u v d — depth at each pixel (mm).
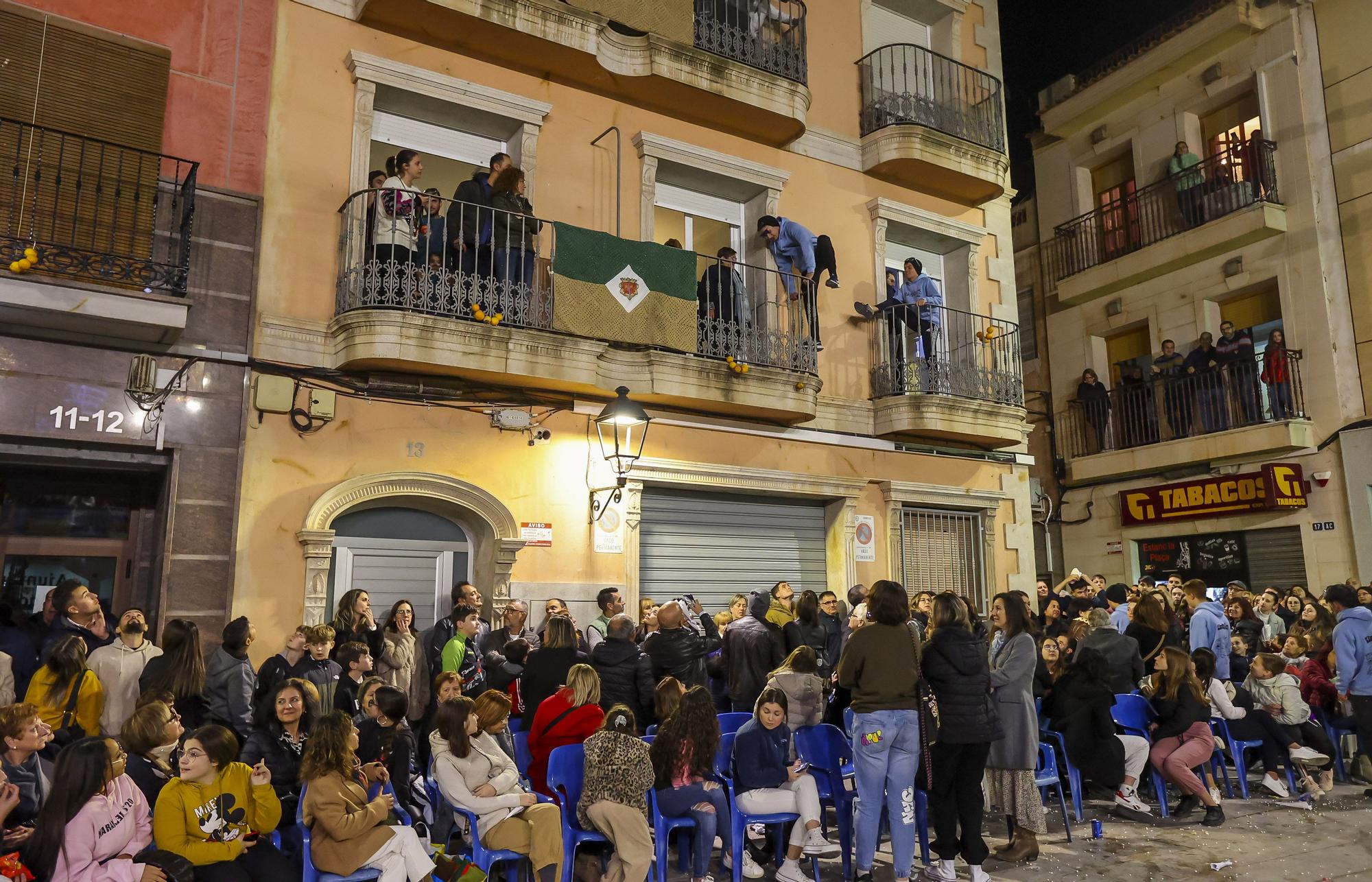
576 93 9445
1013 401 11680
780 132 10508
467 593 7336
